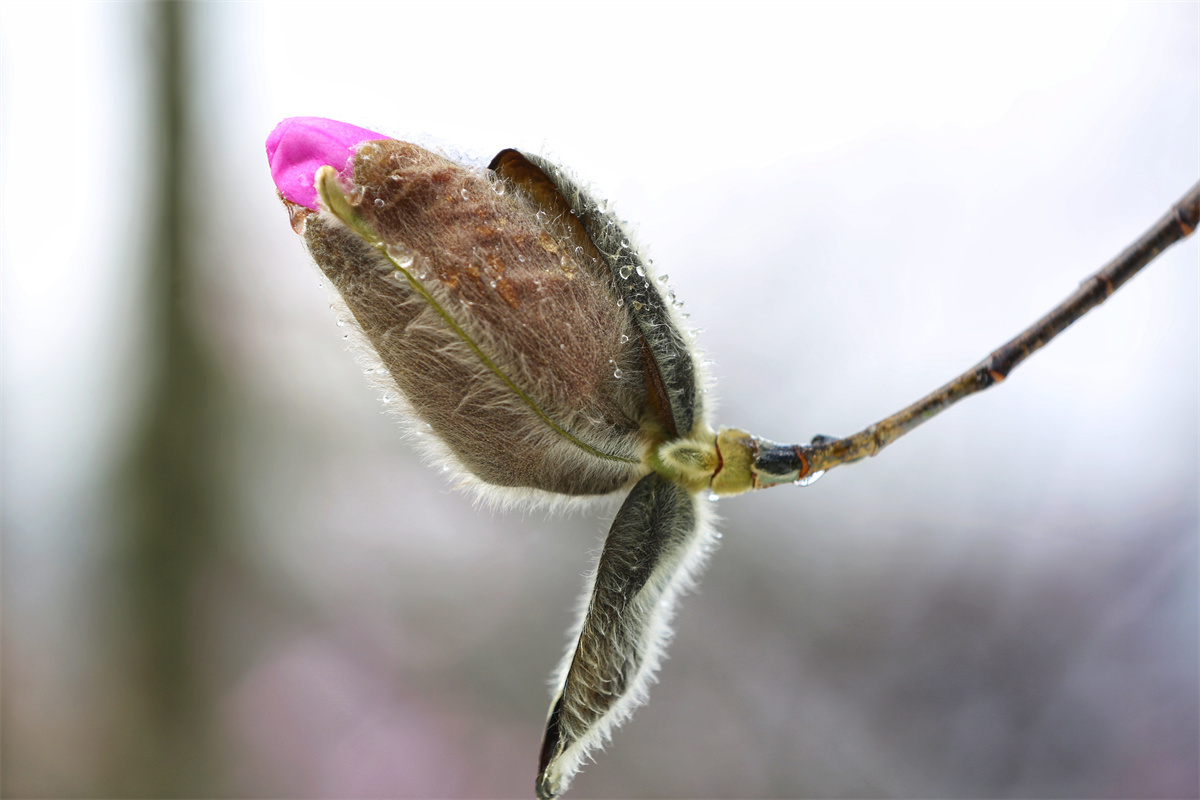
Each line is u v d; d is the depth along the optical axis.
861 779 0.55
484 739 0.61
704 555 0.34
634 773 0.58
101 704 0.62
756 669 0.62
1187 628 0.58
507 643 0.65
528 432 0.33
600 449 0.34
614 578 0.34
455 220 0.33
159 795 0.59
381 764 0.60
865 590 0.64
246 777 0.60
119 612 0.64
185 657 0.64
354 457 0.73
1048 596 0.62
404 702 0.63
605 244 0.33
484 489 0.34
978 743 0.56
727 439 0.34
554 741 0.33
